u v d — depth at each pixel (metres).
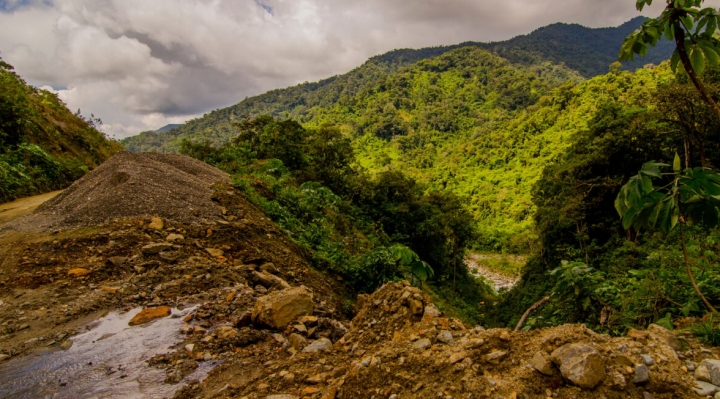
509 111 130.25
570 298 4.57
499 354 2.55
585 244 18.62
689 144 14.14
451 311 18.31
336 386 2.69
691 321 3.31
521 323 4.66
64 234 6.68
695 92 12.58
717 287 3.76
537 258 24.45
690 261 4.80
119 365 3.46
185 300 5.02
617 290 4.47
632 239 16.44
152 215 7.82
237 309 4.76
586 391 2.11
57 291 5.09
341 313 6.70
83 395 3.01
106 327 4.25
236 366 3.39
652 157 17.11
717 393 1.96
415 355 2.75
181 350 3.71
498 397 2.19
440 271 30.28
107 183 8.98
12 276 5.38
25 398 2.99
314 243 10.56
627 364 2.24
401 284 4.23
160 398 2.95
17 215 10.16
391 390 2.45
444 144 114.12
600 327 4.42
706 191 2.15
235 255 7.23
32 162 15.70
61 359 3.57
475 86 154.88
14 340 3.94
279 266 7.61
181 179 10.09
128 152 11.29
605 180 18.00
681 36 2.50
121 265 5.91
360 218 24.16
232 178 11.98
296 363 3.27
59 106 24.22
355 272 8.70
